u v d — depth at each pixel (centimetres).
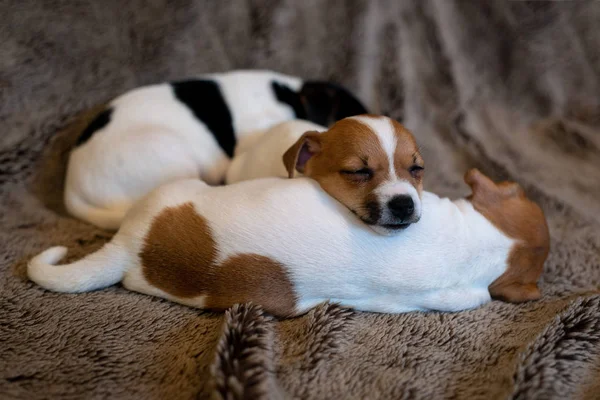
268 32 66
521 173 63
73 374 40
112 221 51
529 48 72
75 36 58
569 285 48
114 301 45
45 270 45
